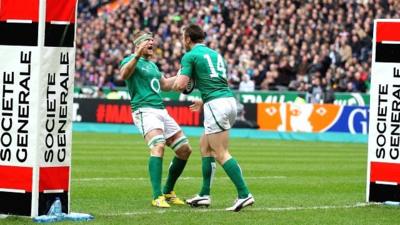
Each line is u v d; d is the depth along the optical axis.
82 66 100.94
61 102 24.42
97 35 102.56
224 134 27.89
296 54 86.81
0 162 24.39
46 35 23.91
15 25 23.95
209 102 27.97
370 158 30.23
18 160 24.20
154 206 28.88
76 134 78.25
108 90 88.69
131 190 34.06
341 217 26.48
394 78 29.53
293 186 37.03
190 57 28.28
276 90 82.88
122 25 102.25
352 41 86.38
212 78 28.03
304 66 84.44
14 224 23.44
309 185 37.56
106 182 37.06
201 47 28.58
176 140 30.05
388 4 89.31
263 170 45.03
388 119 29.77
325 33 88.25
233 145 66.06
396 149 29.69
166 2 101.44
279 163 49.62
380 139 29.95
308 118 75.06
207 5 99.25
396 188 29.78
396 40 29.41
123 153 54.88
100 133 80.69
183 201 30.28
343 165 49.00
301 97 78.75
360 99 76.81
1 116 24.25
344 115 73.31
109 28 102.62
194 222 24.78
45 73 23.97
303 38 88.75
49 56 23.98
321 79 82.06
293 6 92.44
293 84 82.19
